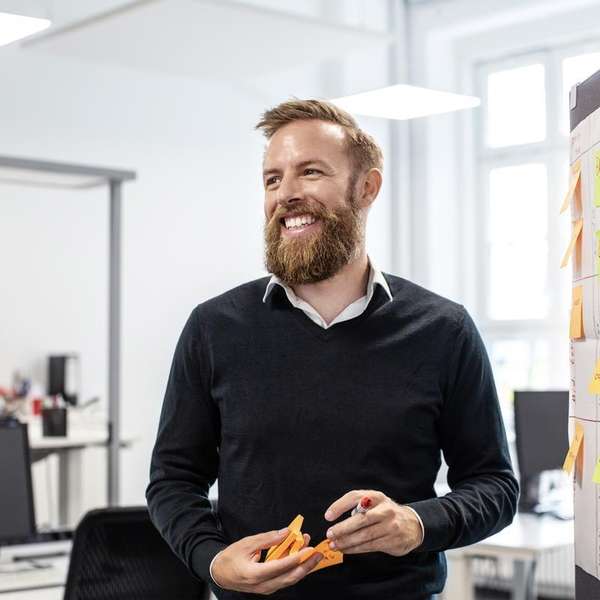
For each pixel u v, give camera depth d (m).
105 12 4.78
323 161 1.93
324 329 1.96
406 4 7.25
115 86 6.37
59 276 6.13
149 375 6.46
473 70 7.22
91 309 6.24
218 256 6.75
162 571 2.88
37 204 6.06
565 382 6.66
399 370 1.94
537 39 6.77
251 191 6.92
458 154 7.25
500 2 6.74
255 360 1.97
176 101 6.60
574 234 1.67
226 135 6.80
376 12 7.15
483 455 2.00
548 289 6.80
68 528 4.52
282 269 1.94
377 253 7.14
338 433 1.90
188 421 2.04
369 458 1.90
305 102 2.00
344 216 1.94
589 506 1.59
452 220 7.24
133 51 5.39
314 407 1.92
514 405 4.69
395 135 7.20
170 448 2.04
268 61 5.62
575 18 6.57
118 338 4.27
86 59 5.61
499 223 7.08
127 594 2.86
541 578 6.27
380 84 7.27
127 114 6.41
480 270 7.16
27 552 3.91
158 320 6.50
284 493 1.90
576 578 1.67
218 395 1.99
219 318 2.03
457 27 7.03
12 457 3.83
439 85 7.19
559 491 5.11
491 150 7.12
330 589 1.88
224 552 1.81
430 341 1.97
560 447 4.70
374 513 1.70
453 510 1.86
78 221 6.20
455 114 7.26
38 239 6.06
